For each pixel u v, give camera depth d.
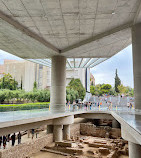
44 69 67.44
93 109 24.50
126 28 13.81
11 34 14.27
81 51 20.03
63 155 14.66
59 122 18.38
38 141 15.79
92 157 13.79
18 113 11.43
